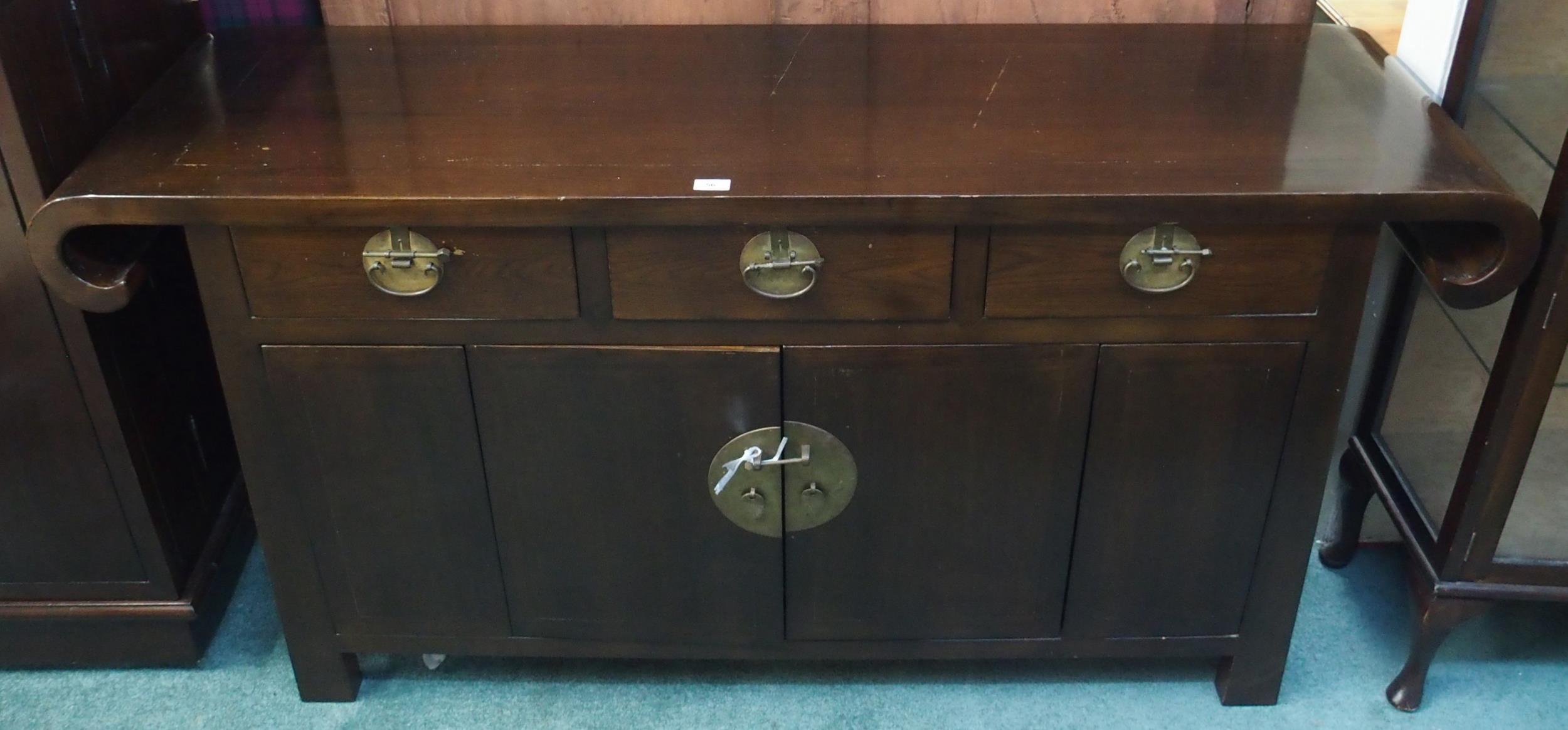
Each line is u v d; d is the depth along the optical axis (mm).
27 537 1502
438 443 1354
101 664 1643
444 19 1593
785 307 1243
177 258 1556
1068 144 1235
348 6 1578
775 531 1411
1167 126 1275
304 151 1240
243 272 1233
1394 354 1602
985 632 1511
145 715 1583
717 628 1510
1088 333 1264
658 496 1389
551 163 1208
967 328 1259
